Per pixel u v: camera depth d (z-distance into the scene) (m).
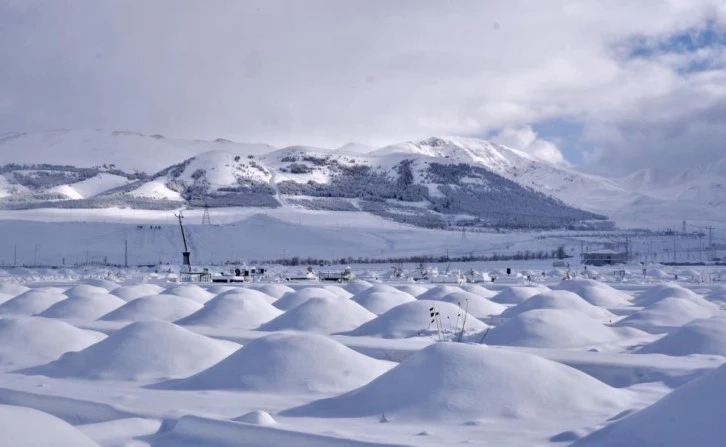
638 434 9.98
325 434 10.91
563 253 120.38
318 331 27.06
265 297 36.91
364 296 34.72
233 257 125.06
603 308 32.91
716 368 10.23
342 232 149.88
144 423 12.25
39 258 118.50
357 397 13.84
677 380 16.17
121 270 86.94
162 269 86.44
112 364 17.91
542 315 23.66
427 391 13.21
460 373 13.44
